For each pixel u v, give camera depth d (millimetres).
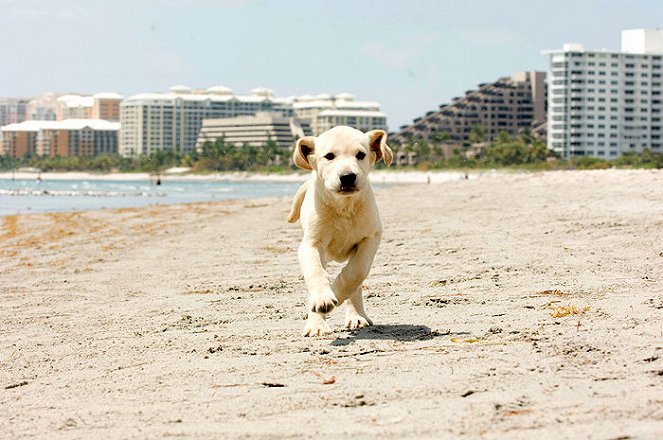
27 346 7703
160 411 5203
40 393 5941
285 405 5117
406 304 8789
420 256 12719
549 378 5312
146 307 9656
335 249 7426
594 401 4746
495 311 8016
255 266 13102
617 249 11898
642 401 4680
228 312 8922
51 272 13711
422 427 4508
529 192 28562
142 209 34188
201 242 17906
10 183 172500
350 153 7031
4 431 5043
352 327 7578
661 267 10062
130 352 7117
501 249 12914
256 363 6297
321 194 7164
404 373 5699
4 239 21141
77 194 82250
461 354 6164
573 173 36312
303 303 9312
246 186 139125
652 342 6117
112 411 5293
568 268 10438
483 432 4363
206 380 5891
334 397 5207
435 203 26500
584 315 7430
